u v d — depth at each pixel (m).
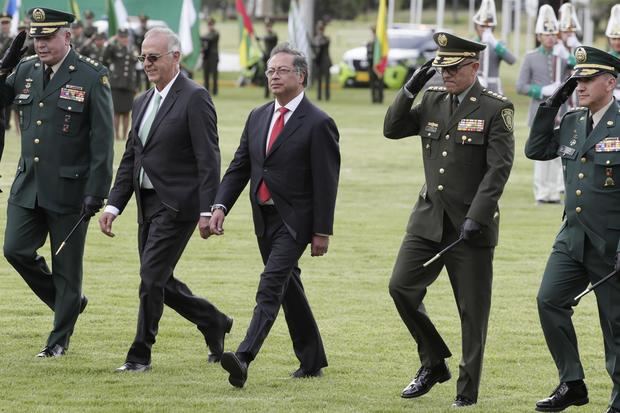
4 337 30.97
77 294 29.34
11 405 24.83
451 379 28.17
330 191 26.88
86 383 26.73
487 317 25.91
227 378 27.53
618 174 24.45
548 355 30.36
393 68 139.88
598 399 26.67
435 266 26.02
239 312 34.28
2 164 64.12
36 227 29.33
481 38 56.59
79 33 89.00
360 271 40.88
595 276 24.84
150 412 24.50
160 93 28.38
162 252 27.91
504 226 51.25
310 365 27.86
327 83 123.00
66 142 28.95
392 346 30.94
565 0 85.56
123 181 28.84
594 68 24.42
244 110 105.81
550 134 25.67
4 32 85.44
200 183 27.80
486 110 25.34
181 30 108.69
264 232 27.22
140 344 27.94
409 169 70.50
